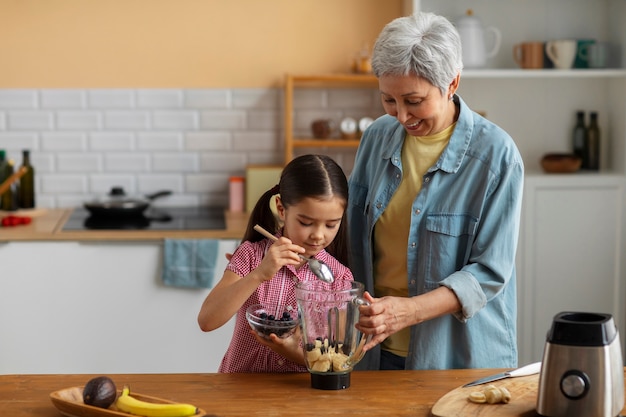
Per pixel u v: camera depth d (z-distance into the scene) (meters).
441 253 2.44
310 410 1.95
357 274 2.66
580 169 4.61
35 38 4.57
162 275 4.11
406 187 2.53
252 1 4.63
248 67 4.68
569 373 1.85
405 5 4.55
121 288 4.11
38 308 4.09
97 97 4.63
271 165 4.73
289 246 2.16
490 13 4.54
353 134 4.57
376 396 2.05
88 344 4.12
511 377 2.15
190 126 4.70
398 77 2.25
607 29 4.57
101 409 1.85
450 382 2.17
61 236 4.04
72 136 4.66
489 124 2.46
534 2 4.54
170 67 4.65
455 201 2.43
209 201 4.76
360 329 2.13
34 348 4.11
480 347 2.46
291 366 2.37
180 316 4.14
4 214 4.44
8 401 2.02
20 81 4.60
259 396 2.04
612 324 1.90
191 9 4.62
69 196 4.70
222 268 4.09
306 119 4.73
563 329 1.87
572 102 4.63
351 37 4.68
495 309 2.48
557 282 4.42
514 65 4.56
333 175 2.22
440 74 2.25
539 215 4.39
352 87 4.72
